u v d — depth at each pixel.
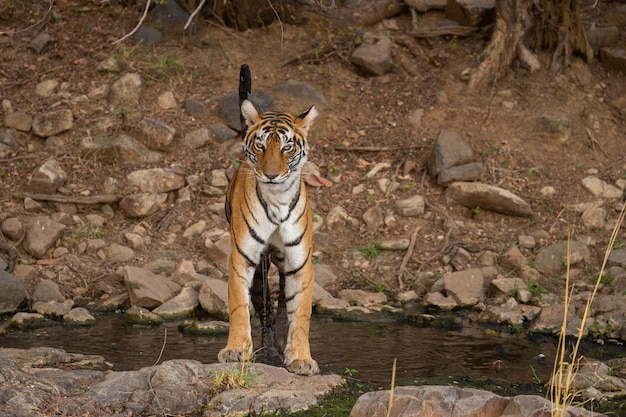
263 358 8.17
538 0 14.53
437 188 12.27
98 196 11.64
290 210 7.49
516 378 7.70
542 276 10.86
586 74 14.26
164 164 12.34
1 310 9.62
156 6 14.68
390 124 13.31
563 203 12.12
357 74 14.18
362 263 11.16
